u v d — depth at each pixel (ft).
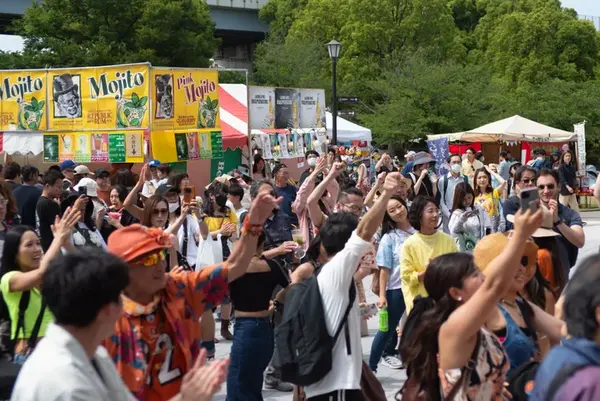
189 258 31.14
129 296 12.37
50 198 29.48
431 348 12.84
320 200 32.42
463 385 12.24
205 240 30.40
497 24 182.60
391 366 27.37
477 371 12.34
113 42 134.82
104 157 54.39
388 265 25.41
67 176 43.55
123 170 42.01
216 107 57.41
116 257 9.97
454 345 12.08
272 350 20.30
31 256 16.94
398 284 25.38
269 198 13.47
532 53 161.68
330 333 16.22
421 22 166.50
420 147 154.81
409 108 142.00
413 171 48.32
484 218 35.78
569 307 9.24
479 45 185.57
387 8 166.20
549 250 21.21
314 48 175.52
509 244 11.41
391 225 25.84
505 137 92.02
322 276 16.47
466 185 32.48
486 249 14.49
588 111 140.56
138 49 139.33
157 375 12.41
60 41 133.18
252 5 219.20
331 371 16.31
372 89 157.89
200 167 65.46
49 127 56.18
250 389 20.13
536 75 160.66
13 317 16.21
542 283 16.89
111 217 31.58
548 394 8.72
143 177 33.71
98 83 54.29
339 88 162.09
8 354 16.17
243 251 13.44
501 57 167.63
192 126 55.77
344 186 38.60
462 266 12.80
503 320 13.91
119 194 35.68
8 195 28.50
